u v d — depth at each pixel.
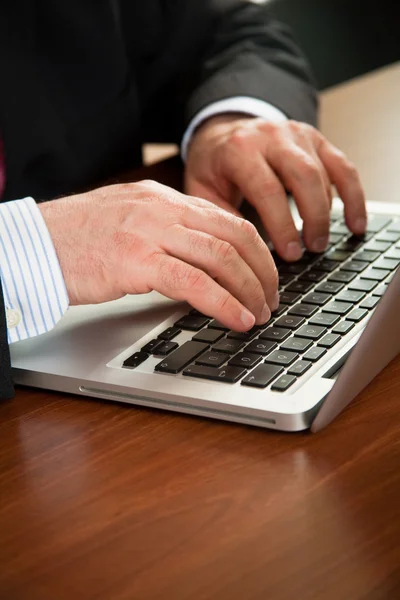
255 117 1.35
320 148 1.15
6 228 0.85
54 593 0.53
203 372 0.75
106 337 0.84
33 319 0.85
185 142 1.38
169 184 1.31
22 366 0.80
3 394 0.77
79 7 1.47
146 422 0.73
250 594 0.52
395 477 0.63
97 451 0.69
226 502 0.61
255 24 1.61
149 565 0.55
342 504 0.60
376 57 2.13
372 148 1.45
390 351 0.79
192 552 0.56
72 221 0.87
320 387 0.71
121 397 0.76
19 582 0.54
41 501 0.63
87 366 0.78
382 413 0.71
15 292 0.84
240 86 1.38
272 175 1.07
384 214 1.15
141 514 0.60
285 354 0.77
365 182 1.30
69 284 0.85
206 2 1.62
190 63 1.63
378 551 0.55
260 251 0.84
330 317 0.84
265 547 0.56
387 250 1.02
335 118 1.66
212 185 1.19
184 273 0.80
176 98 1.60
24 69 1.43
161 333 0.83
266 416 0.69
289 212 1.03
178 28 1.61
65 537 0.59
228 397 0.71
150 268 0.81
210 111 1.35
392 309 0.74
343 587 0.52
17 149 1.42
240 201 1.22
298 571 0.53
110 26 1.50
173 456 0.67
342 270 0.97
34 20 1.45
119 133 1.55
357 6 2.08
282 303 0.88
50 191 1.48
